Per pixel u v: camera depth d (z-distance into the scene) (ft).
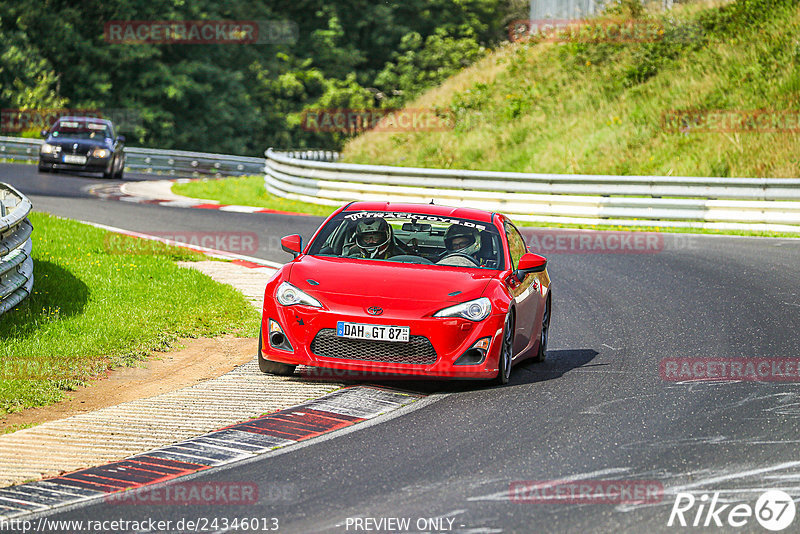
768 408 64.59
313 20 572.10
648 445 56.18
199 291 100.27
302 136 518.78
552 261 136.46
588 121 243.40
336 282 70.08
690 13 275.59
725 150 211.61
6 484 48.75
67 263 108.17
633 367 77.30
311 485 48.93
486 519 44.42
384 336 66.85
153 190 229.66
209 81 478.18
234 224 163.12
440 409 63.87
